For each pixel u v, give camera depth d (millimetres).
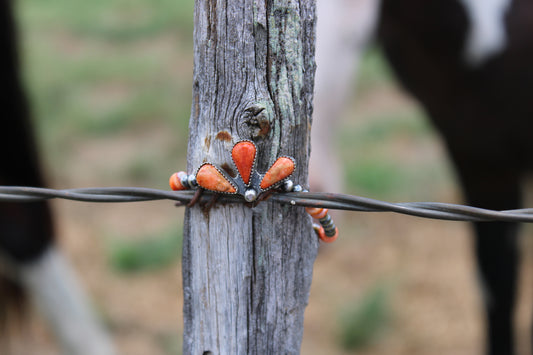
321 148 1521
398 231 2658
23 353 2006
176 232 2594
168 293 2334
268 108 940
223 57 940
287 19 936
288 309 985
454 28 1479
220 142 952
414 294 2258
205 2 938
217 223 966
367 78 4020
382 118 3508
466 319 2119
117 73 4266
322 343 2033
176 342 2055
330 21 1501
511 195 1649
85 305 1750
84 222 2793
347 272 2404
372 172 2922
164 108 3727
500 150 1569
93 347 1730
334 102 1527
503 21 1463
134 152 3301
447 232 2646
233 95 944
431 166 3025
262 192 949
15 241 1604
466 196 1709
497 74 1489
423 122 3391
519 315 2145
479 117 1549
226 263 971
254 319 978
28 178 1631
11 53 1536
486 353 1770
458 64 1521
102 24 5277
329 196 954
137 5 5746
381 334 2039
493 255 1674
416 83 1647
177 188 968
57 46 4836
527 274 2342
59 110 3730
